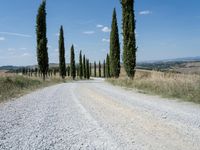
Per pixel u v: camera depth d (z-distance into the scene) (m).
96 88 24.83
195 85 15.36
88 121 8.27
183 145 5.46
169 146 5.41
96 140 5.99
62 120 8.49
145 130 6.89
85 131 6.91
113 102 13.06
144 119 8.40
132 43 28.58
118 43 41.38
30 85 26.44
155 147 5.36
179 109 10.48
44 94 18.38
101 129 7.10
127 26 28.81
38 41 44.03
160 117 8.68
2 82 21.53
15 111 10.37
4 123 8.00
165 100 13.85
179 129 6.91
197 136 6.17
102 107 11.34
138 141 5.83
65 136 6.43
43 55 44.09
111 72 41.97
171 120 8.12
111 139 6.05
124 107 11.21
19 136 6.44
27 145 5.65
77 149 5.33
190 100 13.32
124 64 29.25
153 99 14.37
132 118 8.62
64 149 5.34
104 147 5.43
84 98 15.32
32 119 8.68
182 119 8.25
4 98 14.83
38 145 5.65
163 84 18.27
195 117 8.59
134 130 6.92
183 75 18.80
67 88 25.92
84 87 27.19
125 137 6.20
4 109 10.88
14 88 20.55
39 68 44.28
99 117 8.92
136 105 11.83
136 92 19.16
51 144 5.72
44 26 44.12
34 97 16.11
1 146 5.59
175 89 15.95
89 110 10.53
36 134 6.64
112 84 32.22
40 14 43.75
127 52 28.78
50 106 11.91
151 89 19.27
